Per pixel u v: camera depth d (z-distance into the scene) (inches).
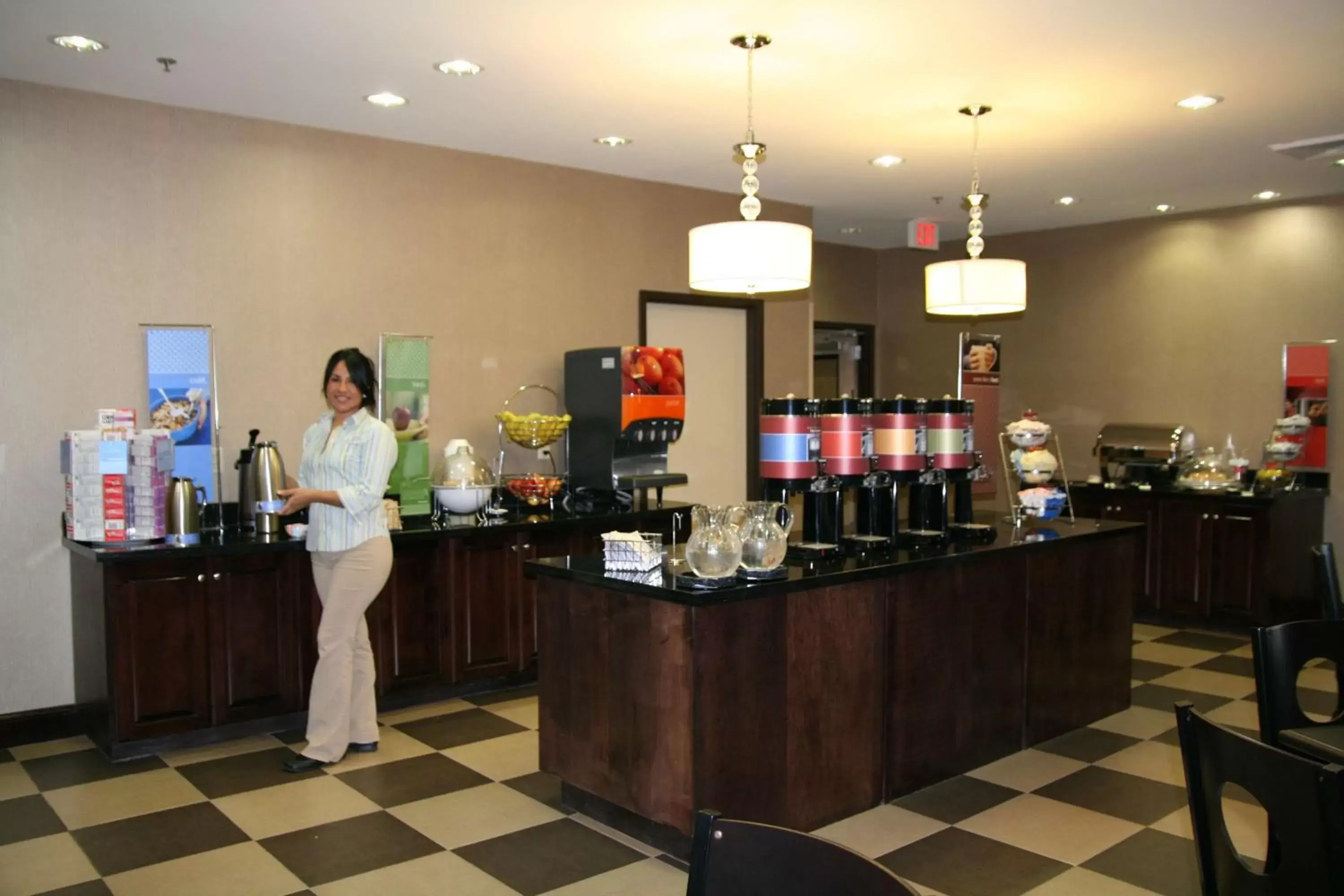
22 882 116.6
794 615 126.4
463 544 187.6
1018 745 161.5
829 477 144.9
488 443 216.7
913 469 154.3
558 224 225.8
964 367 288.2
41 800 141.1
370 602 155.8
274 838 128.6
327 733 154.2
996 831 131.8
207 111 179.0
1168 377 285.7
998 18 136.1
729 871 53.0
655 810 121.9
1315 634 105.0
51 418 166.9
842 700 133.1
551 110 180.1
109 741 155.5
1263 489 251.1
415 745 164.4
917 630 143.2
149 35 142.1
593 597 129.3
